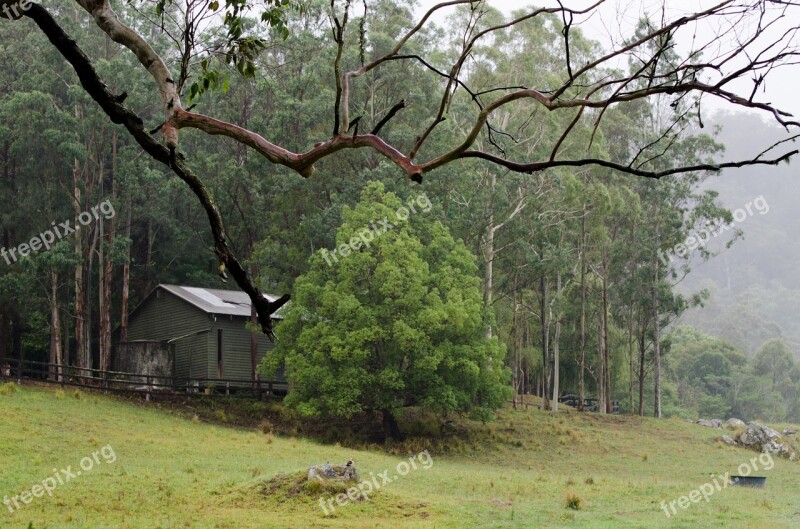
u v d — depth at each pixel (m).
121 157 48.97
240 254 56.53
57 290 51.28
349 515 23.00
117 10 48.31
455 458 42.50
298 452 35.16
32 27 51.59
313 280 45.56
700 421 64.25
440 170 50.81
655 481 36.03
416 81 53.72
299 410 42.19
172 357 47.59
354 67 51.59
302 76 52.75
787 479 40.66
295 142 50.53
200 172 50.41
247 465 30.16
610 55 5.60
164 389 46.69
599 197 55.09
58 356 46.66
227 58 8.32
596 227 57.78
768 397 107.94
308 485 24.52
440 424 48.69
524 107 55.66
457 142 54.38
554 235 56.00
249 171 51.38
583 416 58.19
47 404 37.31
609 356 69.69
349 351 42.34
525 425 52.12
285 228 52.88
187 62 6.82
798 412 112.25
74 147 44.66
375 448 42.72
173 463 29.61
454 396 43.06
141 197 50.62
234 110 53.19
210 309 47.56
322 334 43.19
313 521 22.03
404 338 41.97
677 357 111.62
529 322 71.00
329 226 48.56
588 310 69.81
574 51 58.34
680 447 51.03
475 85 55.94
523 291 65.25
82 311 48.50
